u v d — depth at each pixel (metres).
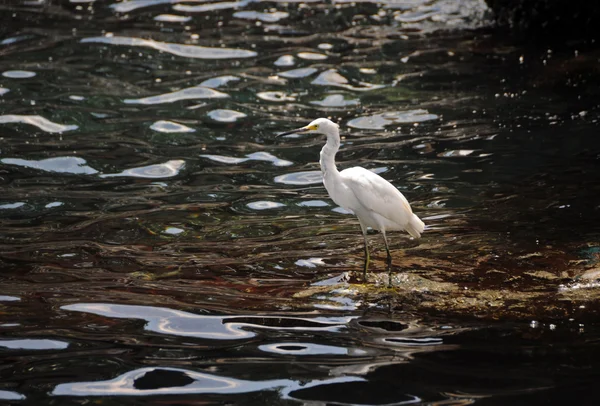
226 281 10.17
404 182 13.82
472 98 17.92
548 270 10.28
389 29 23.47
